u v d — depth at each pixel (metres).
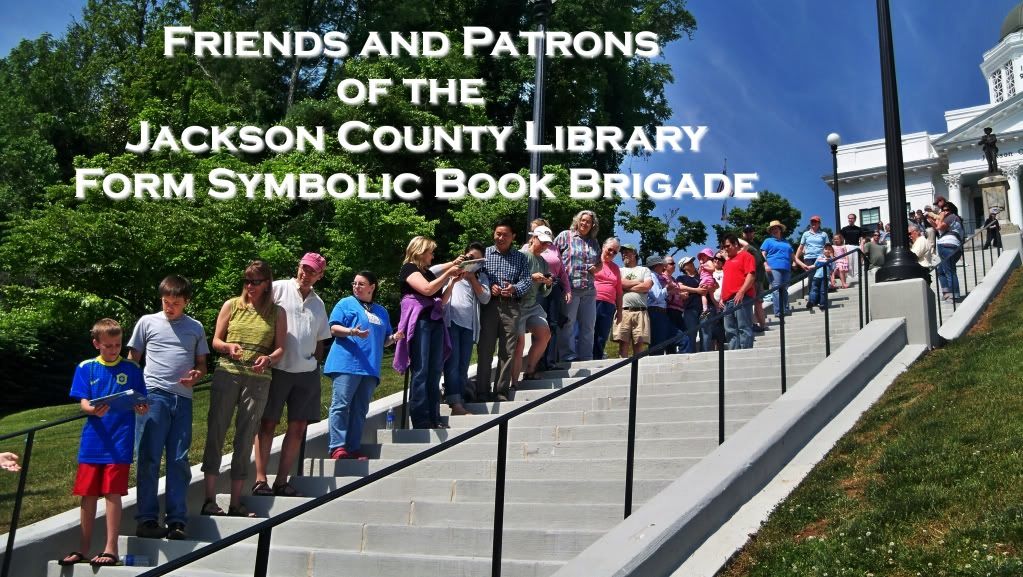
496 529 4.50
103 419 6.45
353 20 35.00
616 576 4.29
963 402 6.59
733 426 7.07
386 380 13.32
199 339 6.99
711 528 5.10
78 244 21.27
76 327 23.33
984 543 4.44
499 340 9.60
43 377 24.61
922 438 6.00
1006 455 5.40
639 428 7.45
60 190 22.58
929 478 5.34
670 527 4.77
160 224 21.83
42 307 22.25
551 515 5.91
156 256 21.84
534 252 10.02
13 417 16.20
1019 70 59.44
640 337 11.43
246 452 7.00
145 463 6.63
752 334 11.84
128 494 7.51
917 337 8.84
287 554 5.93
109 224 21.25
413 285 8.59
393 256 24.56
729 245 12.09
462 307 9.20
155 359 6.77
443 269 8.91
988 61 62.22
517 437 8.02
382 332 8.30
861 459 6.00
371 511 6.60
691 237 36.84
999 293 13.46
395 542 6.00
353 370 7.93
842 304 16.59
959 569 4.23
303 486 7.51
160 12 39.47
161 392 6.71
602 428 7.68
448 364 9.13
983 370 7.32
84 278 21.84
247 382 7.05
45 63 40.62
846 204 53.28
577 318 10.84
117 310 22.94
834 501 5.35
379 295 25.11
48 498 8.09
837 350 8.18
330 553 5.80
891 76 9.62
